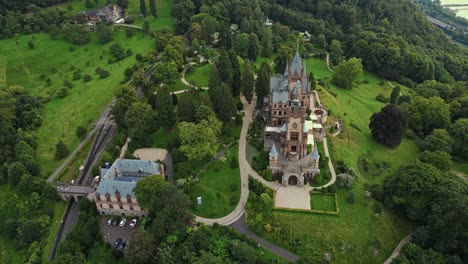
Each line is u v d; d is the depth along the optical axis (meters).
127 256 127.69
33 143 199.50
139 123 189.25
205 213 149.88
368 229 144.25
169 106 190.62
